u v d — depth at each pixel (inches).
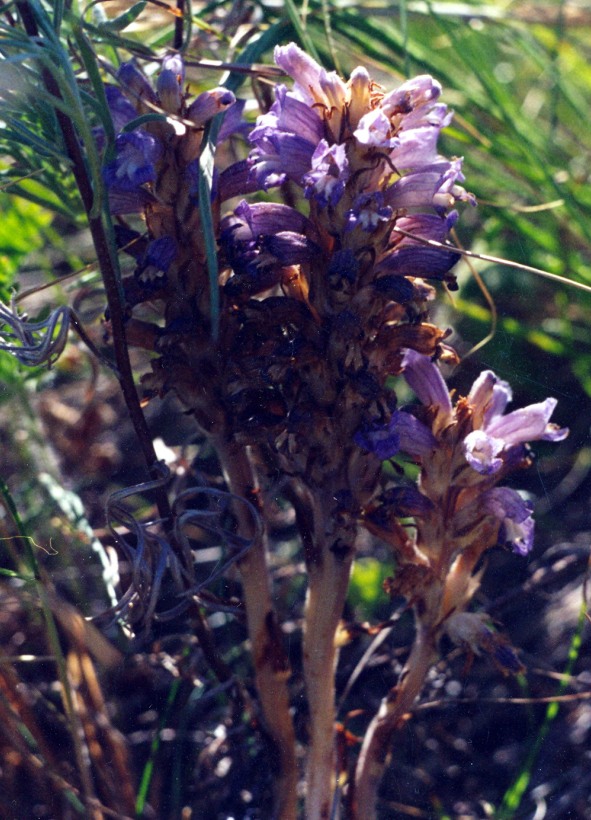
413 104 20.4
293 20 23.6
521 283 27.9
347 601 25.9
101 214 20.9
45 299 27.1
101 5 23.9
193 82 25.4
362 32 25.9
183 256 21.0
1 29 21.1
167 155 20.8
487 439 20.9
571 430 27.5
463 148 27.6
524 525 21.4
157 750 24.2
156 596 21.8
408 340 20.9
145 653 25.0
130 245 21.4
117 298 21.0
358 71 20.3
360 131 20.1
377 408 20.8
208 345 21.1
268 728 22.2
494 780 24.7
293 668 25.4
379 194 20.3
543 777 24.6
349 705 25.0
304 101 20.6
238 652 24.9
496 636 21.6
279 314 20.8
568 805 24.1
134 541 26.2
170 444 27.3
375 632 22.0
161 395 21.2
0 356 25.0
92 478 27.1
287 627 25.4
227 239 20.8
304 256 20.7
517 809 24.3
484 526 21.4
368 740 22.0
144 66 24.0
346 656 25.3
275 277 20.9
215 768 24.3
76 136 21.2
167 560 21.9
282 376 20.8
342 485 21.2
